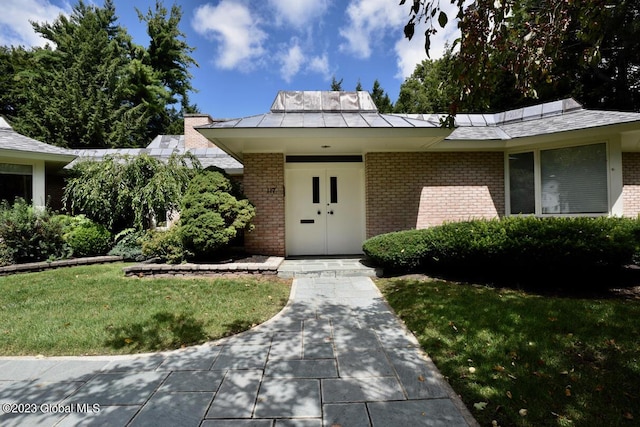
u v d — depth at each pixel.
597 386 2.32
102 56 22.16
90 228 7.35
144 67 23.39
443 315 3.79
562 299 4.26
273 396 2.36
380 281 5.64
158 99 24.48
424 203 7.57
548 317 3.59
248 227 6.76
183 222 6.28
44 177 8.49
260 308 4.27
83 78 20.53
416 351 3.07
